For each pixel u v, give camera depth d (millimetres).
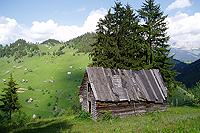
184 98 100312
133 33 57500
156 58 56406
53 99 195375
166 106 48406
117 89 43938
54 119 46406
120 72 46844
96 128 31172
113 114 43000
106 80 44312
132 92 44906
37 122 43969
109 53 56000
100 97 41656
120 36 56406
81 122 40125
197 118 27250
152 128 24766
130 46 55781
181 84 58750
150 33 56531
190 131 20781
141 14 58344
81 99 48562
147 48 56031
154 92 47125
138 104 45469
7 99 75438
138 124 30203
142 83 47281
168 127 23797
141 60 56562
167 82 57344
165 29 57219
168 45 57125
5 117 52875
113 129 28328
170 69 57375
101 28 57781
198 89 66562
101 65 55656
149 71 50219
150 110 46562
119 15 57562
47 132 30922
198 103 64938
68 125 36438
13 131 33844
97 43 57656
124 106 44188
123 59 55344
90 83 42719
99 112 42156
